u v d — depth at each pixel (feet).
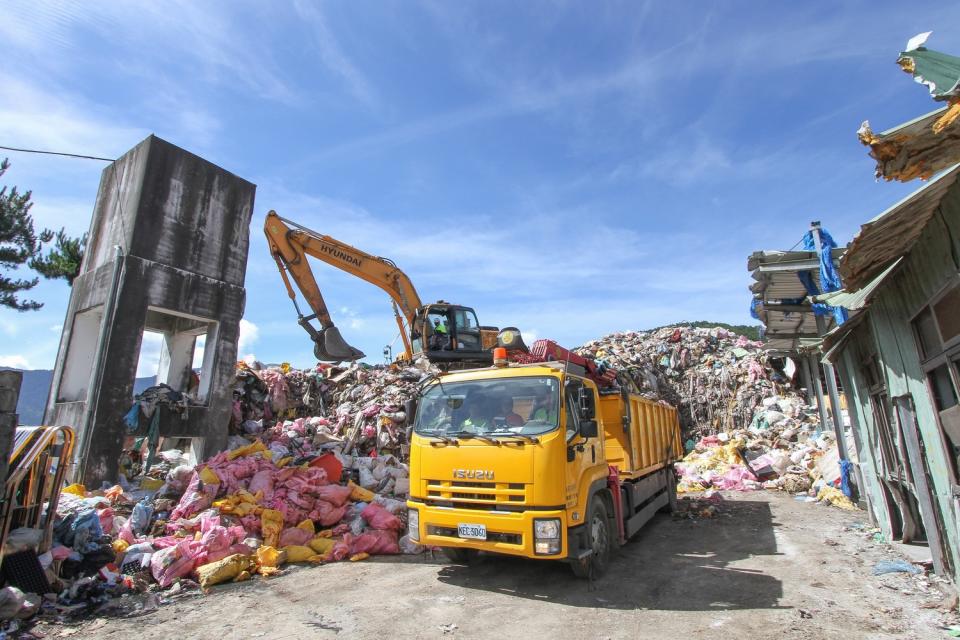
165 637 16.37
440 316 58.90
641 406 32.22
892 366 22.43
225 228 41.65
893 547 26.40
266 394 48.39
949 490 18.51
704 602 19.15
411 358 57.93
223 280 41.01
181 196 38.86
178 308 37.60
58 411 35.58
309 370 56.54
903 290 19.90
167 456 39.34
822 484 43.80
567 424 20.63
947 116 11.27
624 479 26.50
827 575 22.11
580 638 16.05
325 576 22.58
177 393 37.01
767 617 17.57
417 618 17.70
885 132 12.20
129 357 34.55
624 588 20.76
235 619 17.74
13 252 54.49
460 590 20.61
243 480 28.84
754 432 61.00
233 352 40.65
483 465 20.12
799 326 47.96
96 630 16.87
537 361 26.96
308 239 51.34
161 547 22.71
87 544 21.17
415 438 22.31
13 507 18.03
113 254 37.01
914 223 16.22
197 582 21.30
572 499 19.86
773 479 49.47
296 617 17.87
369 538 26.11
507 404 21.47
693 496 45.27
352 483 31.48
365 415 44.21
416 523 21.18
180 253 38.32
